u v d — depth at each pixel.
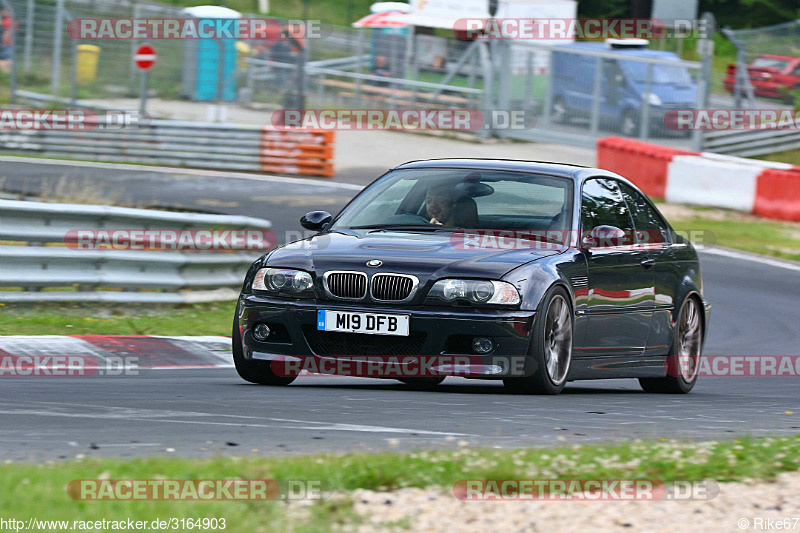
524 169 27.11
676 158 75.88
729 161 75.75
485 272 23.11
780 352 40.12
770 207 71.56
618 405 23.22
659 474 14.13
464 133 100.12
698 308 30.61
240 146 81.94
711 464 14.85
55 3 100.44
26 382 23.91
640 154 78.25
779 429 19.92
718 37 148.50
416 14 101.94
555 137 97.50
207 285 40.22
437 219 25.75
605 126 94.44
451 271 23.12
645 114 91.62
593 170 28.03
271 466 13.42
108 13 103.69
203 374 27.84
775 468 14.81
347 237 25.20
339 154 89.38
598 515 12.27
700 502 12.99
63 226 36.53
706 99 90.12
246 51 104.88
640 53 95.44
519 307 22.92
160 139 82.38
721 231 66.56
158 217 38.38
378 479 13.03
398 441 16.36
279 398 21.66
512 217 25.62
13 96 98.19
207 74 103.56
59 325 33.25
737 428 19.73
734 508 12.83
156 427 17.11
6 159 79.25
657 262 28.28
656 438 17.38
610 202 27.70
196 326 35.91
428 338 22.77
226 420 18.12
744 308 48.19
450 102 100.38
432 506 12.27
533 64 98.19
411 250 23.89
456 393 23.97
